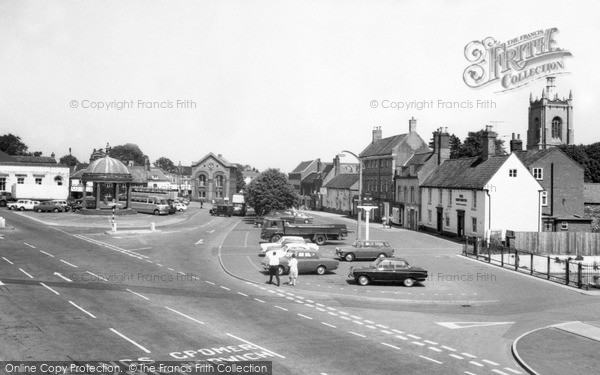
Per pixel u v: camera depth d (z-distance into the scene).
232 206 95.62
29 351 18.69
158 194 112.88
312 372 17.45
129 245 48.84
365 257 43.59
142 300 27.08
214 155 140.62
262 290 31.19
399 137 87.94
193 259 42.38
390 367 18.27
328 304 28.19
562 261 40.25
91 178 78.06
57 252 42.38
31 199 83.50
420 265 42.34
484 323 25.03
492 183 56.44
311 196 143.25
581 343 21.70
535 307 28.59
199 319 23.77
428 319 25.55
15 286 29.11
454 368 18.53
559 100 123.88
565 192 62.47
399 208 81.00
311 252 37.22
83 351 18.86
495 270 40.59
